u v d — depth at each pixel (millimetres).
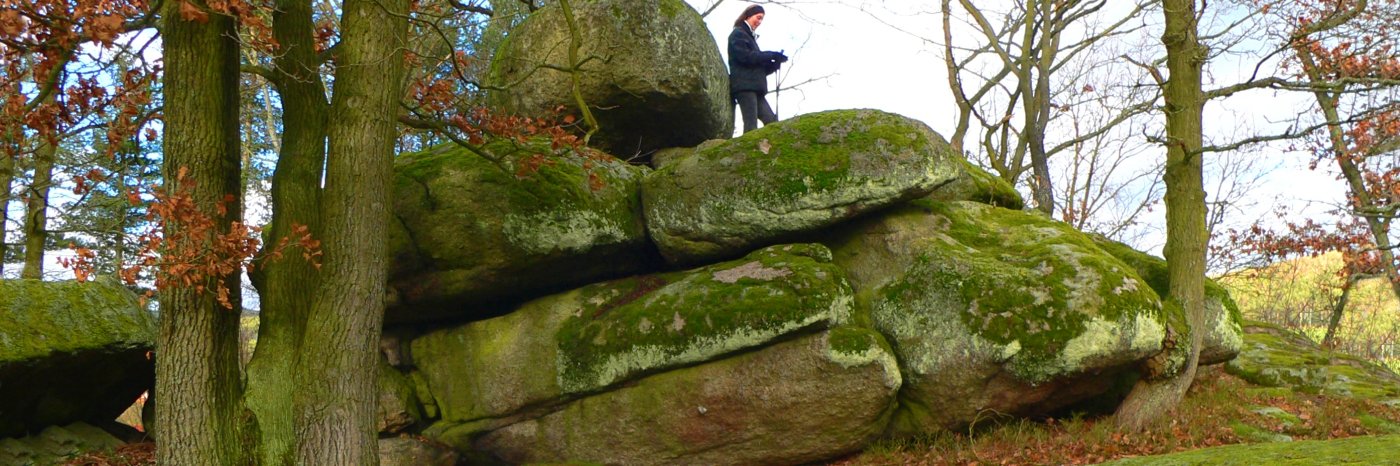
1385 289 23938
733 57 12875
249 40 8023
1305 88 9305
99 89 8188
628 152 12586
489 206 10227
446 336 11070
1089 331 8922
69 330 9539
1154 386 9609
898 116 10320
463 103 11062
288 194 8539
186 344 7836
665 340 9578
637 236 10711
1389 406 10867
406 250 10469
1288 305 25391
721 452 9688
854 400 9273
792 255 9898
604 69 11555
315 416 7977
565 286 10930
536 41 12102
